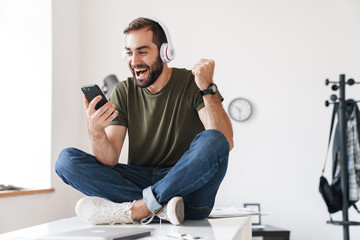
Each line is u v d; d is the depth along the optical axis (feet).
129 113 5.82
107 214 4.57
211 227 4.37
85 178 4.89
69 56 12.56
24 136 11.48
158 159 5.71
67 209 12.19
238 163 13.05
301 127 13.04
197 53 13.43
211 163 4.47
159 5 13.61
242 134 13.12
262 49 13.30
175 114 5.68
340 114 10.67
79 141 13.08
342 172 10.50
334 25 13.20
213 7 13.51
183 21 13.53
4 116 11.61
